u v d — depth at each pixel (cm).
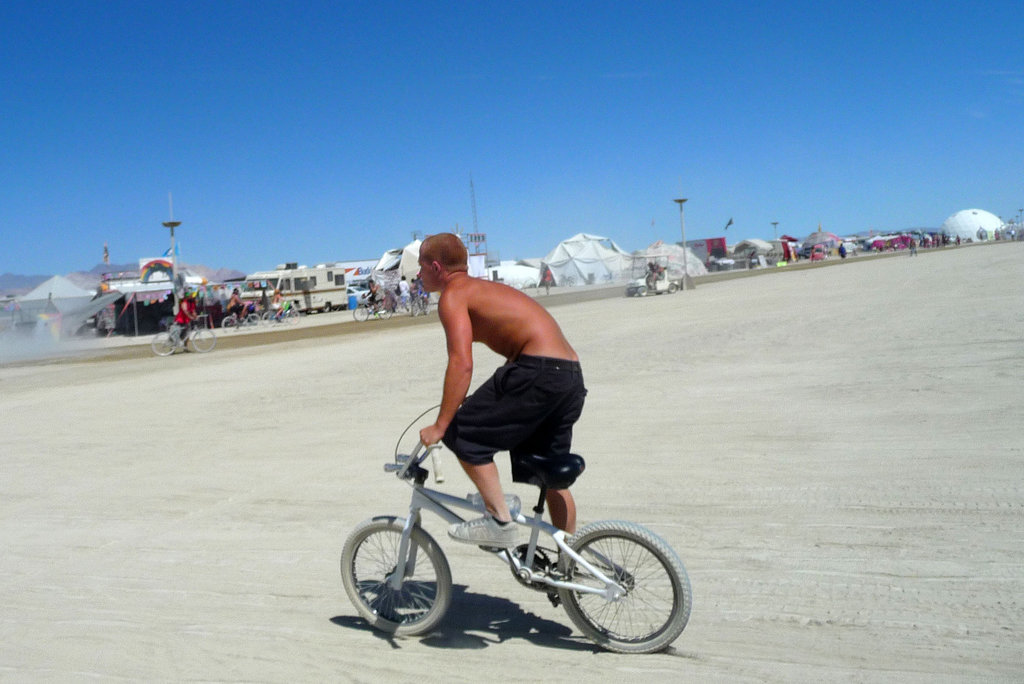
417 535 389
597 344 1542
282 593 460
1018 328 1209
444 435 363
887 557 445
